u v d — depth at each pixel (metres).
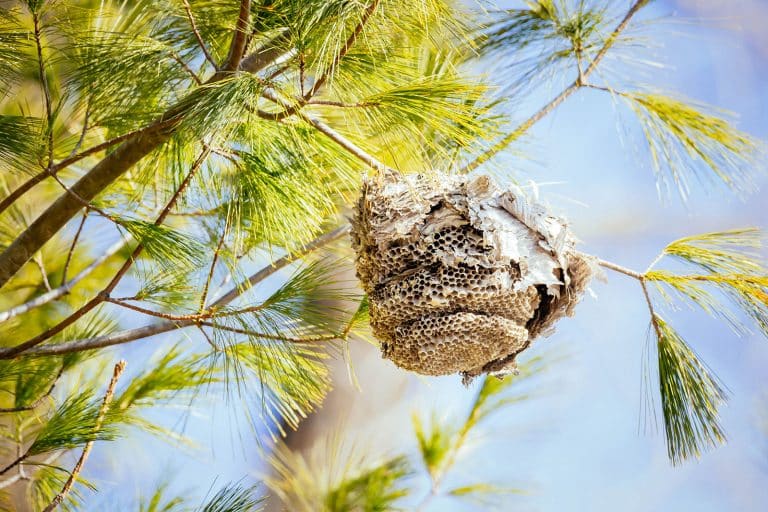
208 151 2.50
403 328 2.48
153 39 2.50
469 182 2.47
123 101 2.53
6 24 2.55
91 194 2.59
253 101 2.42
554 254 2.47
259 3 2.51
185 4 2.49
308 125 2.51
